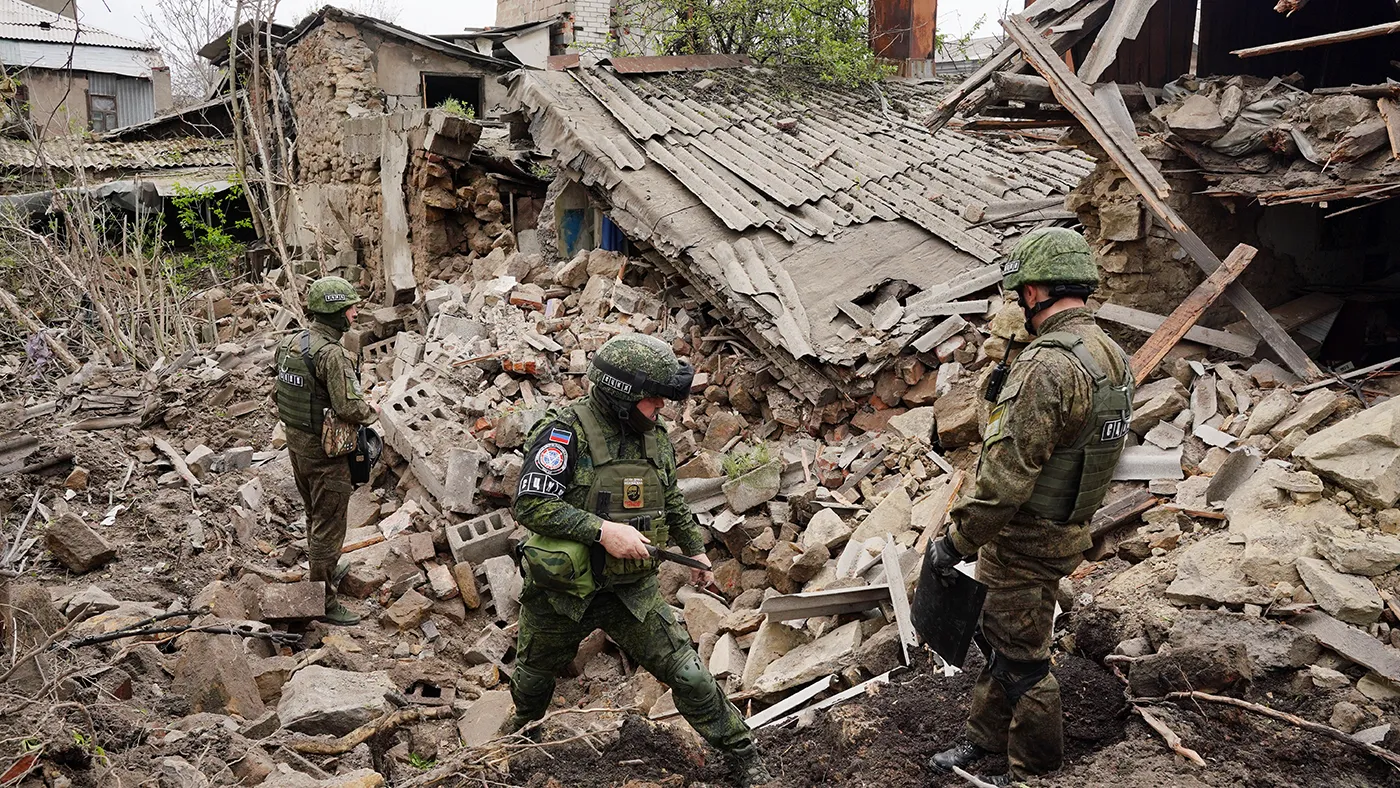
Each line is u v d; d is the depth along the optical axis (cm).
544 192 1318
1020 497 293
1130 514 540
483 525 742
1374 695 362
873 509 674
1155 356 631
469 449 796
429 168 1193
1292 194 576
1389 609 390
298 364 591
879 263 902
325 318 598
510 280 1080
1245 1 744
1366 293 707
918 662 465
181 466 812
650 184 1012
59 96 2456
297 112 1700
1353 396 565
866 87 1379
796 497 716
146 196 1516
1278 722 353
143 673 491
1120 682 403
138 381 1010
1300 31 757
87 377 1019
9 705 353
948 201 991
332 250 1502
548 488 353
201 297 1387
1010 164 1102
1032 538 308
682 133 1105
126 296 1262
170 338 1215
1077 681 405
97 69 2562
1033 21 709
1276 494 476
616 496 362
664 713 515
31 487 754
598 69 1248
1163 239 682
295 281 1376
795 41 1434
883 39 1479
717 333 936
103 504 749
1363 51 746
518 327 977
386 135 1305
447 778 393
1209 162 632
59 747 342
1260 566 427
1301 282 744
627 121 1102
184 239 1834
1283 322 657
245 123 1714
